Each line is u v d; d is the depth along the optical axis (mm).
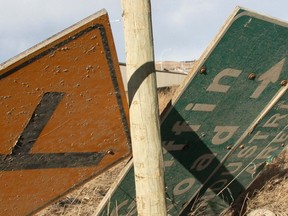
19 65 2672
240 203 5777
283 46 3945
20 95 2828
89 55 2887
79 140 3332
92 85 3057
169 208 4492
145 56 2762
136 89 2781
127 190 3908
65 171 3467
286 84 4359
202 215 5027
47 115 3029
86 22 2715
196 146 4234
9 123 2912
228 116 4227
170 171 4207
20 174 3232
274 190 5941
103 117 3279
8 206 3387
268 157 5320
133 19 2750
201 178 4570
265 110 4484
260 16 3592
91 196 5914
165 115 3787
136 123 2809
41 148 3186
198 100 3869
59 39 2697
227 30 3549
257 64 3969
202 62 3645
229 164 4781
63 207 5516
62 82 2932
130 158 3736
